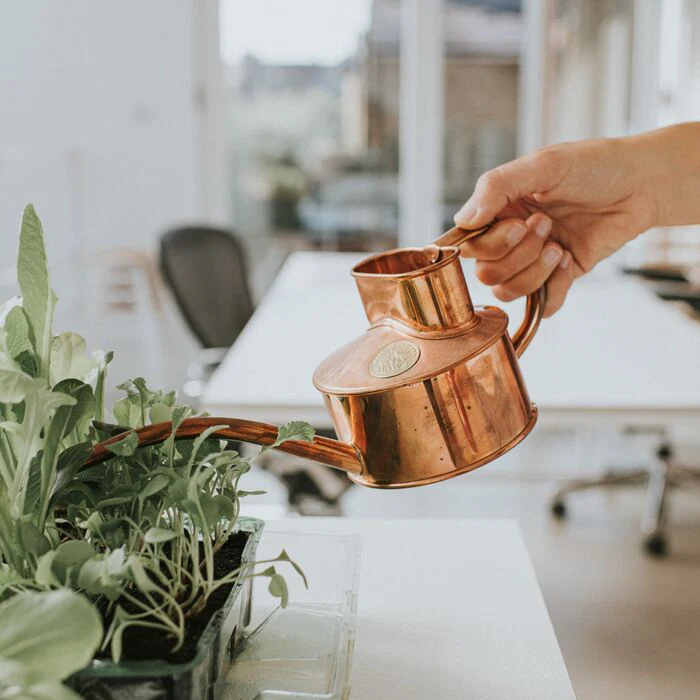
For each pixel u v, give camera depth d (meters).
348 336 2.14
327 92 4.62
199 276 2.59
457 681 0.75
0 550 0.63
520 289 0.98
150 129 4.55
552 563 2.68
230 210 4.73
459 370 0.63
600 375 1.75
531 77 4.47
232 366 1.83
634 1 4.39
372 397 0.63
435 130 4.57
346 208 4.71
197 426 0.63
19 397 0.50
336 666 0.68
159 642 0.58
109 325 4.65
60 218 4.61
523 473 3.47
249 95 4.63
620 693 2.02
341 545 0.85
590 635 2.27
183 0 4.45
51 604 0.45
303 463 2.04
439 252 0.70
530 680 0.75
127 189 4.60
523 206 1.06
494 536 1.03
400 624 0.84
